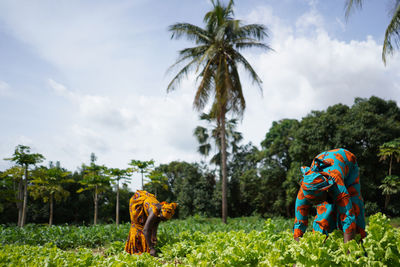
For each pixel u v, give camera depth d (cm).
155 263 351
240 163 3628
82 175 4062
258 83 1759
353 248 256
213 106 1856
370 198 2095
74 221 3862
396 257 243
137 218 510
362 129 2084
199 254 336
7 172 2189
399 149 1892
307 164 2327
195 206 3303
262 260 302
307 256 258
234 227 1063
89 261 374
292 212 2908
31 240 772
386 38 966
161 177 2062
